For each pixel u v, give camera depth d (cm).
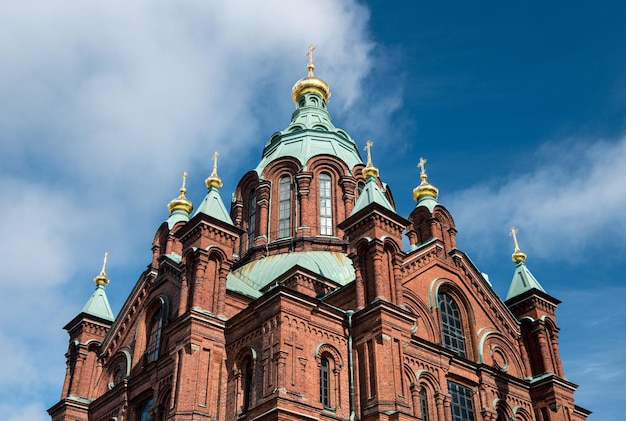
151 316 4778
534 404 4656
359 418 3594
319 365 3697
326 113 7081
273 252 5706
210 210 4222
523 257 5297
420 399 3919
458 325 4559
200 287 3947
